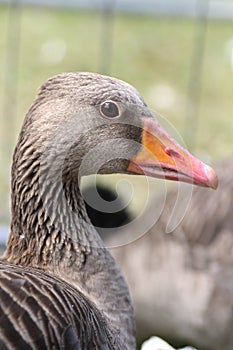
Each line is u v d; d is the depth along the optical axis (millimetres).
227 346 9055
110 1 11648
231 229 9047
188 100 15820
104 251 6703
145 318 9273
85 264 6598
